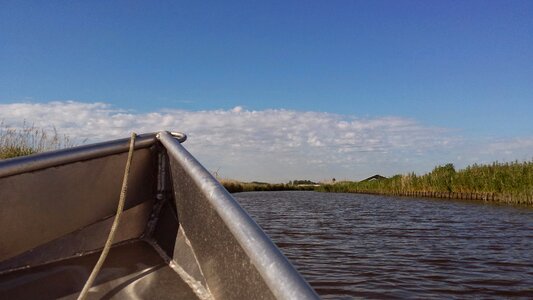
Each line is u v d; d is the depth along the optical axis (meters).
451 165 43.47
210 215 1.72
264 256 1.26
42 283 1.92
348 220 20.52
